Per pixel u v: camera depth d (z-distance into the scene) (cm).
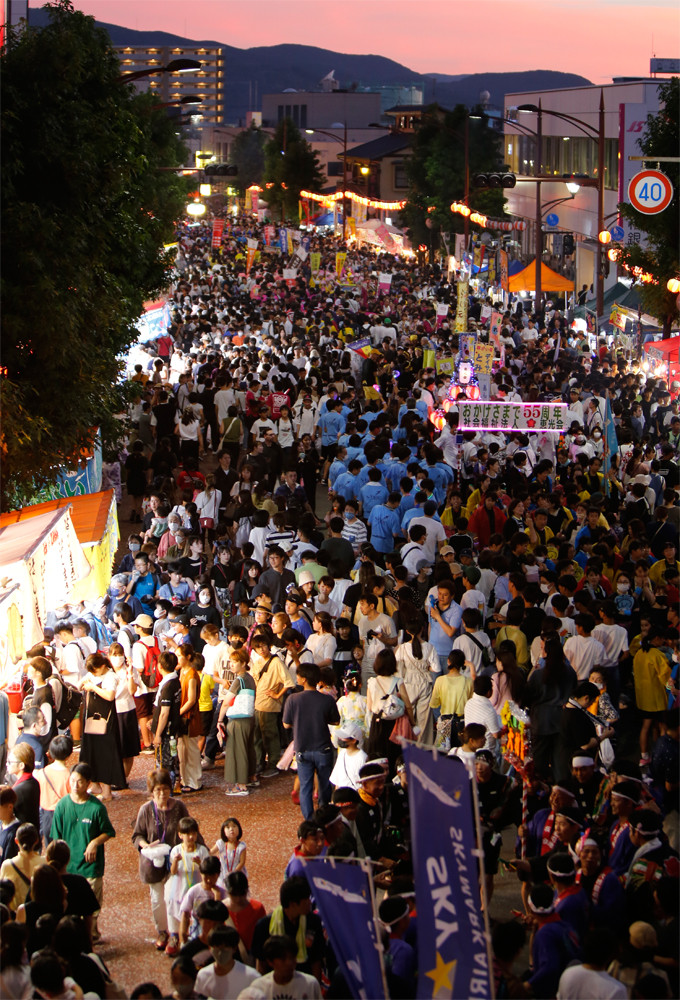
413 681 1205
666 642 1318
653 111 5522
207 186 7119
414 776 631
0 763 1158
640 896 861
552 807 955
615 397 2966
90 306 1535
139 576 1569
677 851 1017
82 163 1466
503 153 8656
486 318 4272
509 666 1158
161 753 1262
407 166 7638
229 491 2102
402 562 1536
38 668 1178
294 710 1156
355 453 2105
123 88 1767
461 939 624
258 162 14562
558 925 787
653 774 1111
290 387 2877
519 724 1086
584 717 1091
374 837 980
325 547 1641
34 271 1422
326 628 1327
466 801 649
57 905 827
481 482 2027
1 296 1396
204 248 9419
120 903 1060
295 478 2047
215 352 3419
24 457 1502
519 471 2086
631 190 2519
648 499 2052
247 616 1459
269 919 833
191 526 1838
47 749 1173
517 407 2189
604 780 982
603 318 4150
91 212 1516
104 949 983
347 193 8806
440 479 2009
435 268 6800
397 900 771
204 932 812
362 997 664
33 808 1031
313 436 2566
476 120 7194
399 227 10744
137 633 1396
